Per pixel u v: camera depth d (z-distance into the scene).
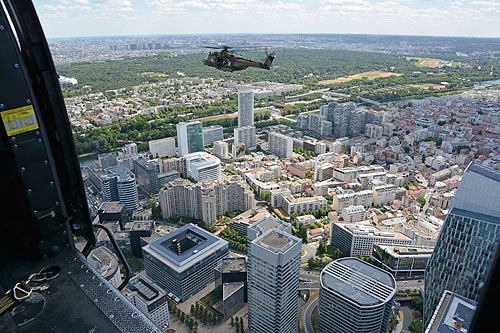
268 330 87.12
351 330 88.12
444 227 85.50
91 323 12.08
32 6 12.57
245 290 109.88
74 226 15.91
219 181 167.88
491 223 78.00
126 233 137.62
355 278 94.25
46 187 14.26
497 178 82.19
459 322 71.62
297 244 81.12
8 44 12.19
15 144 13.01
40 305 12.62
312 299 113.00
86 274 14.13
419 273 123.94
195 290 116.06
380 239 130.38
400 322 105.12
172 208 163.00
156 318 98.56
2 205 14.91
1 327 11.76
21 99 12.84
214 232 150.88
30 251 15.08
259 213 153.62
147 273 121.56
